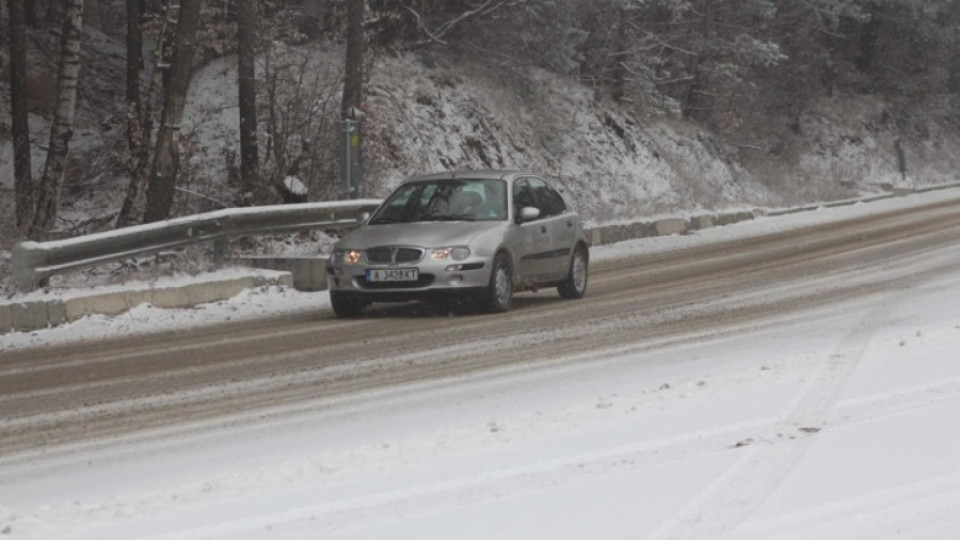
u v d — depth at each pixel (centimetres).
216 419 1052
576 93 4428
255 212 2216
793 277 2192
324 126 3058
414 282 1759
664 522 619
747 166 5331
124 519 681
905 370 1059
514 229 1855
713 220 3838
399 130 3438
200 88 3584
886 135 7162
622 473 729
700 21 5253
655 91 4722
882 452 749
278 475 781
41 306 1798
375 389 1176
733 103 5444
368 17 3397
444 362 1336
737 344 1382
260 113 3291
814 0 6188
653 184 4316
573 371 1238
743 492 671
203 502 713
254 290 2109
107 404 1151
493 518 640
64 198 3247
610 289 2148
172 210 2922
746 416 888
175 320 1866
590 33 4591
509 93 4081
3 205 2995
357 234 1836
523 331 1582
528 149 3928
